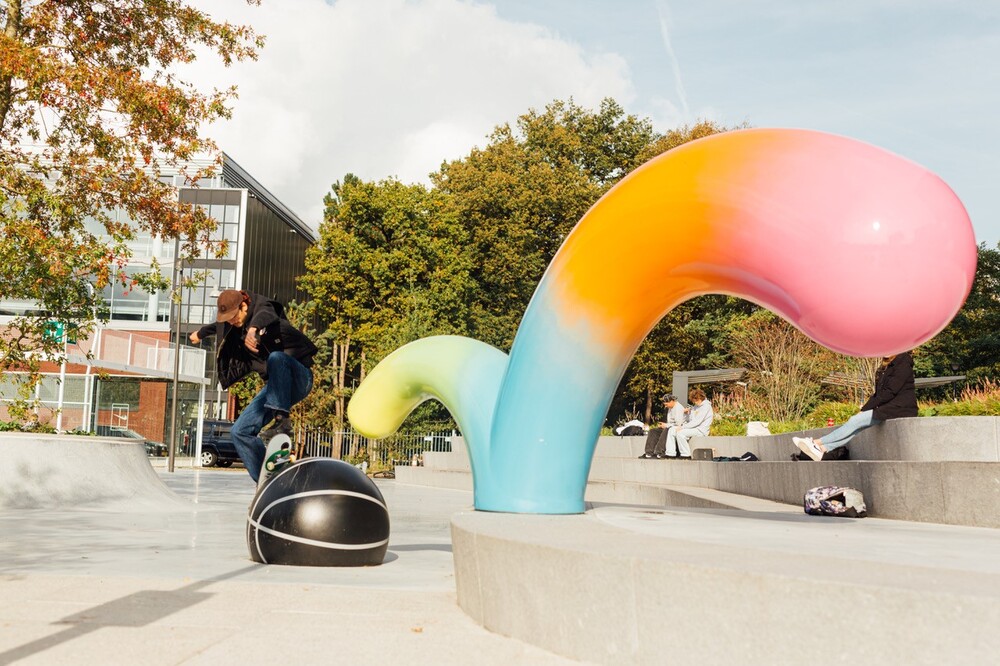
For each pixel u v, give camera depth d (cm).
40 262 1287
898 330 495
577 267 627
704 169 537
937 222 480
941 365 3284
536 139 4984
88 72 1279
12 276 1303
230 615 464
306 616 466
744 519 672
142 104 1332
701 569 325
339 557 688
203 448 3572
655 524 576
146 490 1329
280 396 691
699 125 4559
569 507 684
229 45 1478
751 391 3127
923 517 757
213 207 4938
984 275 3391
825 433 1250
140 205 1438
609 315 634
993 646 262
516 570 415
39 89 1249
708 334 4456
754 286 546
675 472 1530
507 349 4578
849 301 493
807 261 497
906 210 481
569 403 664
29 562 674
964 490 711
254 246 5100
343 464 736
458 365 770
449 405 768
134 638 402
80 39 1423
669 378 4519
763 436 1485
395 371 807
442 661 368
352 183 4669
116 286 4738
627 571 352
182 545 813
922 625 273
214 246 1526
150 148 1412
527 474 679
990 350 3175
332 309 4606
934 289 482
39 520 1051
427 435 3459
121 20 1445
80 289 1389
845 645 286
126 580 578
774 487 1103
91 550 761
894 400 1016
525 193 4450
